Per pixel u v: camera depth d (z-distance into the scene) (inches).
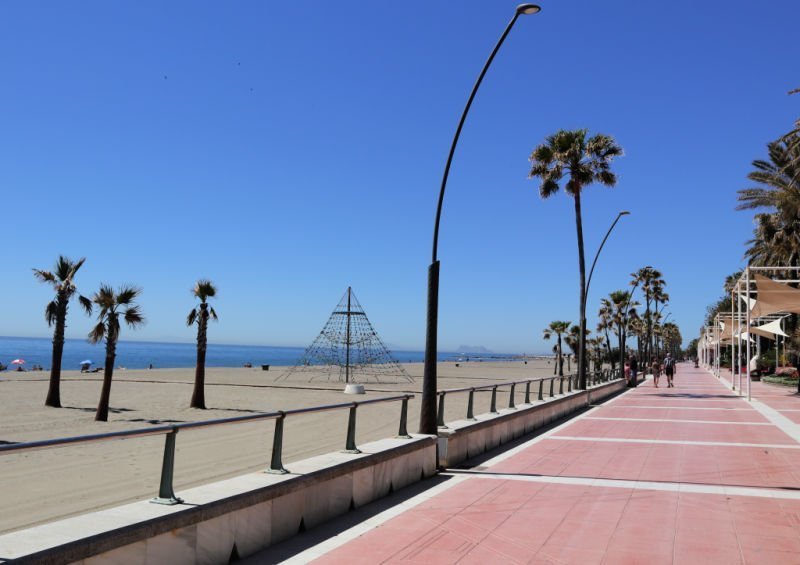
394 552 249.6
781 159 1535.4
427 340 449.1
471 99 480.7
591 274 1402.6
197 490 242.7
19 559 154.4
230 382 1945.1
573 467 451.5
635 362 1865.2
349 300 2591.0
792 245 1501.0
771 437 631.2
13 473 514.9
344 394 1555.1
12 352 7086.6
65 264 1107.9
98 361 4810.5
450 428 461.1
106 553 179.2
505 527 287.9
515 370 3870.6
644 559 244.2
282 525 263.1
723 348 3941.9
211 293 1163.3
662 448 551.5
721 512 318.3
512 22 467.8
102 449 634.8
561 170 1321.4
